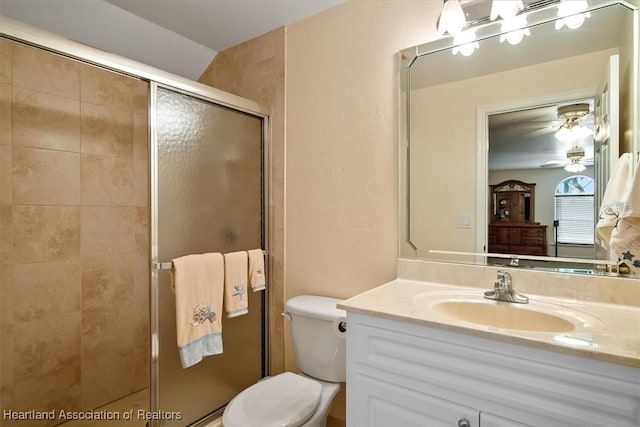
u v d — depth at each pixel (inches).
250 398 53.8
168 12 71.2
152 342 55.7
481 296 50.0
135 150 83.1
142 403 79.2
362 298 48.6
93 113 75.2
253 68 81.1
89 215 74.9
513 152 52.8
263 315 77.7
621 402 30.0
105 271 77.9
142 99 84.2
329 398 55.9
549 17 49.9
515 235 52.6
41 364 68.0
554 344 32.1
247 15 72.4
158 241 56.6
